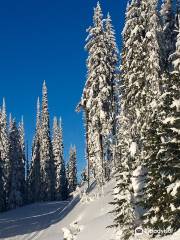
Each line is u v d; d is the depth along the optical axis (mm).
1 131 85000
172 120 16547
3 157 81062
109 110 42688
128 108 34844
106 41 44125
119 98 43906
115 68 45656
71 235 27734
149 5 33438
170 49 38875
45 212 56906
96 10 44000
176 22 40344
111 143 41969
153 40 32344
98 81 42812
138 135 30812
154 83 30906
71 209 43844
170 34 40938
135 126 31578
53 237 33562
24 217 53812
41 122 86000
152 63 31531
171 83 17359
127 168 22203
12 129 82875
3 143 83750
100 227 27922
